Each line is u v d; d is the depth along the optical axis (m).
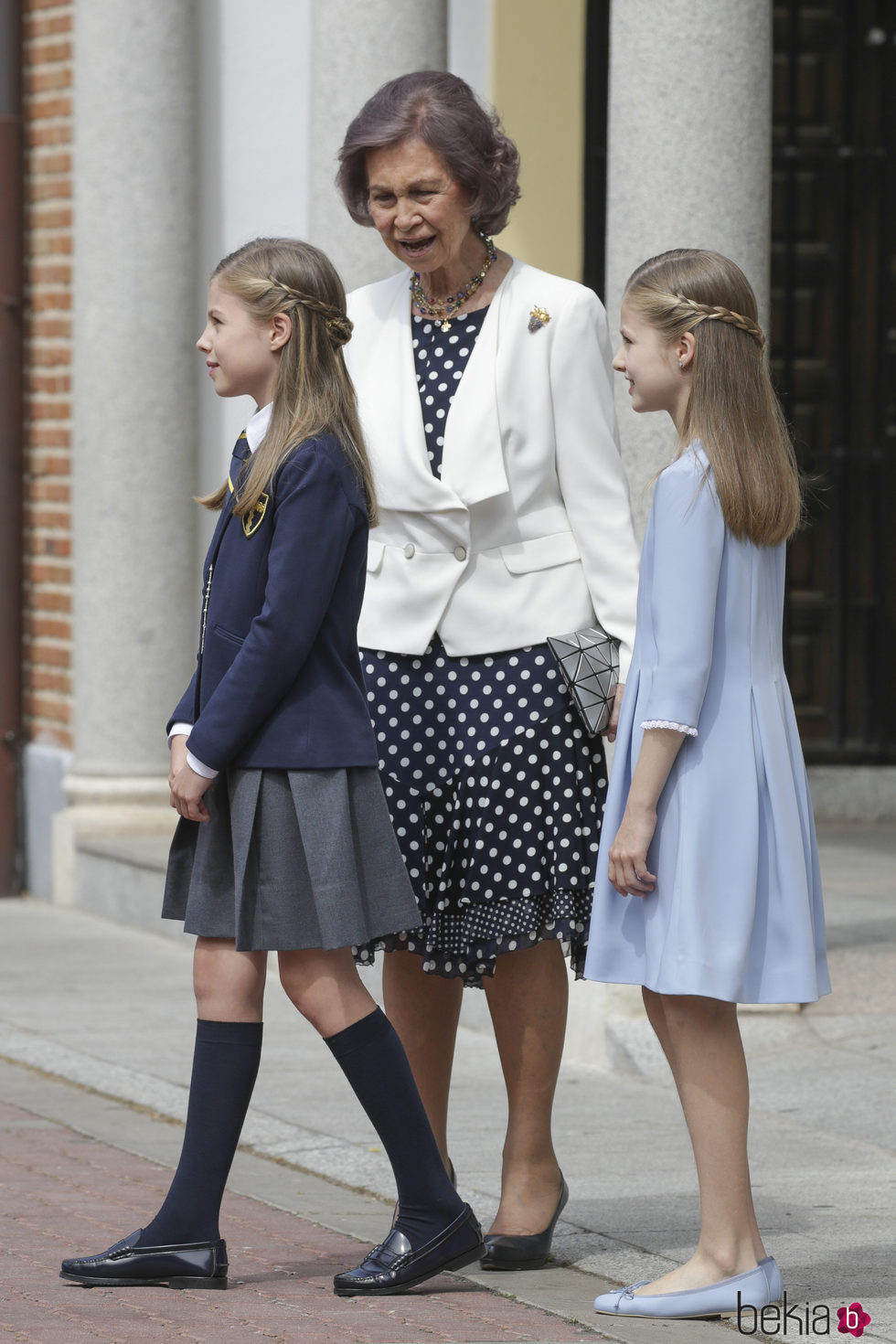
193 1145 11.63
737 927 10.87
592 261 26.66
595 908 11.28
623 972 11.20
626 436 18.61
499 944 12.21
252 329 11.58
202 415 27.52
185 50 26.98
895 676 31.12
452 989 12.88
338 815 11.32
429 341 12.77
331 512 11.30
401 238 12.41
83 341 27.31
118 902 26.66
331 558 11.29
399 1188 11.71
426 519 12.51
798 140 30.70
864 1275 12.12
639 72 18.45
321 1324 10.94
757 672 11.16
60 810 28.27
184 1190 11.63
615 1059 18.34
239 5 26.55
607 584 12.50
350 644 11.68
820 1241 12.91
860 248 30.95
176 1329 10.73
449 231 12.39
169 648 27.47
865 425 31.06
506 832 12.27
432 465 12.58
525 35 23.61
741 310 11.17
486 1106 17.02
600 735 12.58
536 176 23.81
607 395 12.62
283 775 11.32
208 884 11.48
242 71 26.55
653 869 11.01
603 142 26.66
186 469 27.41
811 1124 16.30
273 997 21.98
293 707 11.33
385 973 12.91
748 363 11.13
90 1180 14.64
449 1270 11.79
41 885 28.67
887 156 30.83
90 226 27.11
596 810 12.50
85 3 26.98
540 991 12.55
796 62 30.66
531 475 12.50
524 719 12.33
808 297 30.91
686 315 11.10
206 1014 11.64
